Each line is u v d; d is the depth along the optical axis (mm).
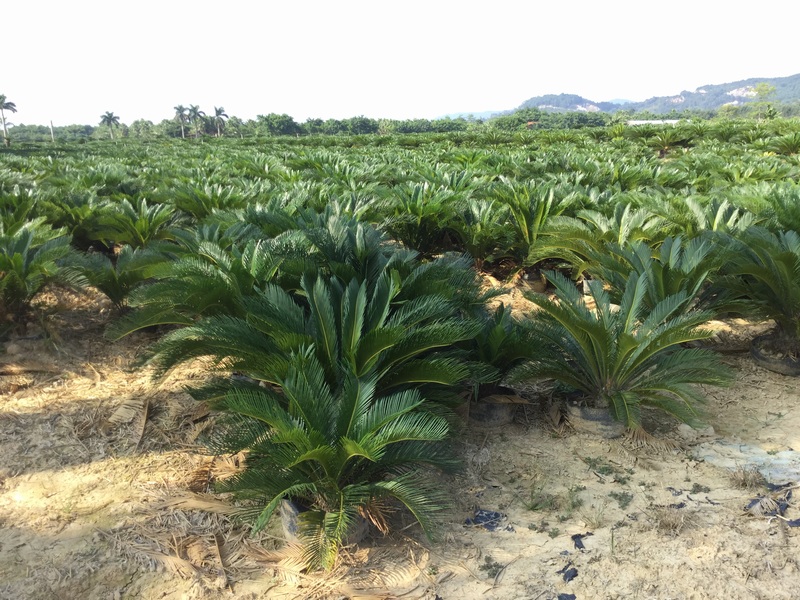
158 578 3469
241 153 26906
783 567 3506
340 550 3680
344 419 3613
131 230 9000
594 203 9977
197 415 5246
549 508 4105
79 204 10250
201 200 10742
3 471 4449
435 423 3762
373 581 3457
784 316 6219
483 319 5520
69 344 6734
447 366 4094
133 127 146375
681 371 4938
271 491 3539
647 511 4047
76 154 31328
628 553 3645
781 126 34438
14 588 3354
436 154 25312
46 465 4543
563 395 5480
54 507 4062
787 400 5637
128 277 7199
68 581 3422
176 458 4680
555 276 5590
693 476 4445
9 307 6707
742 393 5809
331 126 119125
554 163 18172
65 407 5410
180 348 4473
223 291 5250
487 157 21312
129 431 5047
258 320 4609
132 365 4953
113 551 3664
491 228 9422
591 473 4512
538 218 9203
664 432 5090
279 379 3703
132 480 4379
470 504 4168
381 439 3344
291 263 5449
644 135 38719
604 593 3340
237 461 4613
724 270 6789
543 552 3676
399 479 3559
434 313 4598
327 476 3576
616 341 4910
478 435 5070
